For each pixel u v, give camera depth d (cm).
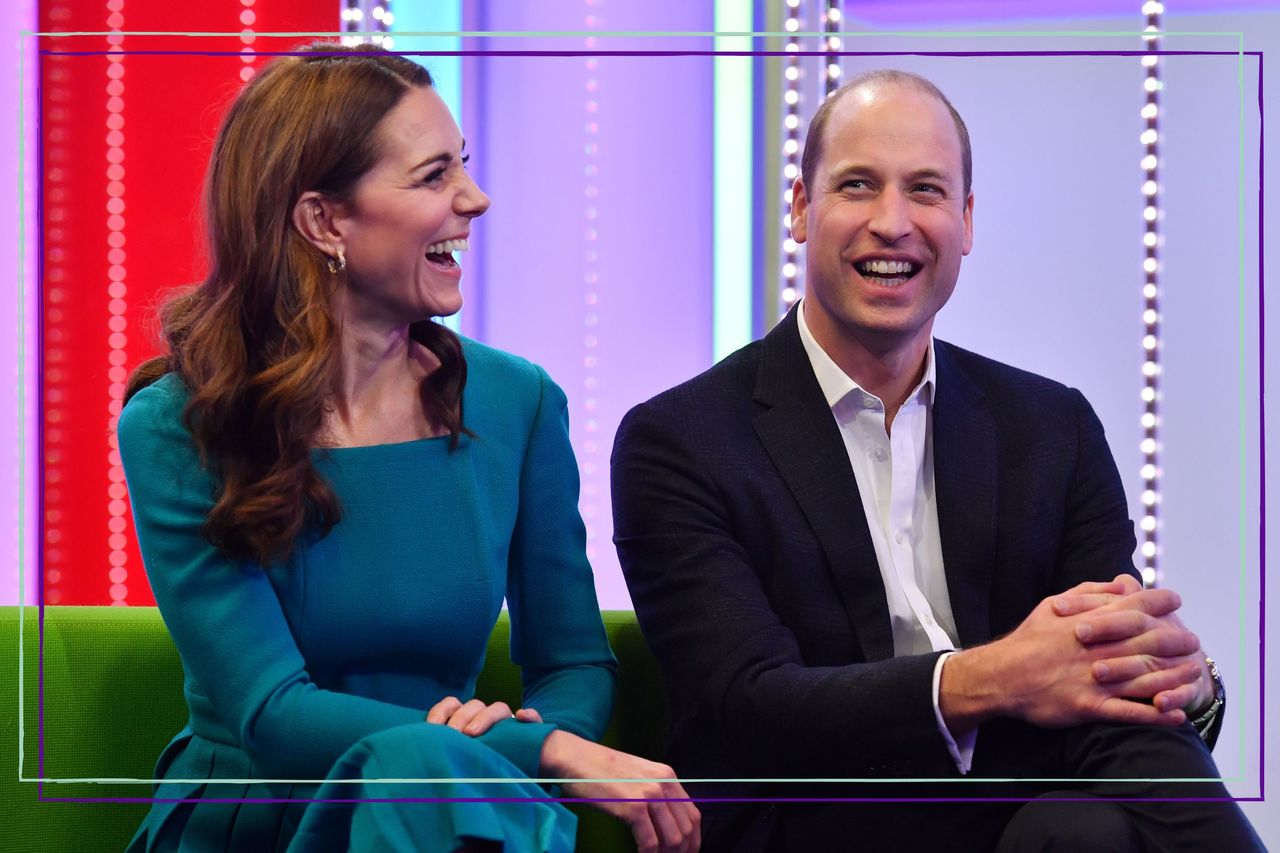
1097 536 457
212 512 379
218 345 390
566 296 560
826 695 392
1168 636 387
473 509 418
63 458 563
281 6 601
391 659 410
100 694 456
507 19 591
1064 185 548
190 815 390
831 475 436
